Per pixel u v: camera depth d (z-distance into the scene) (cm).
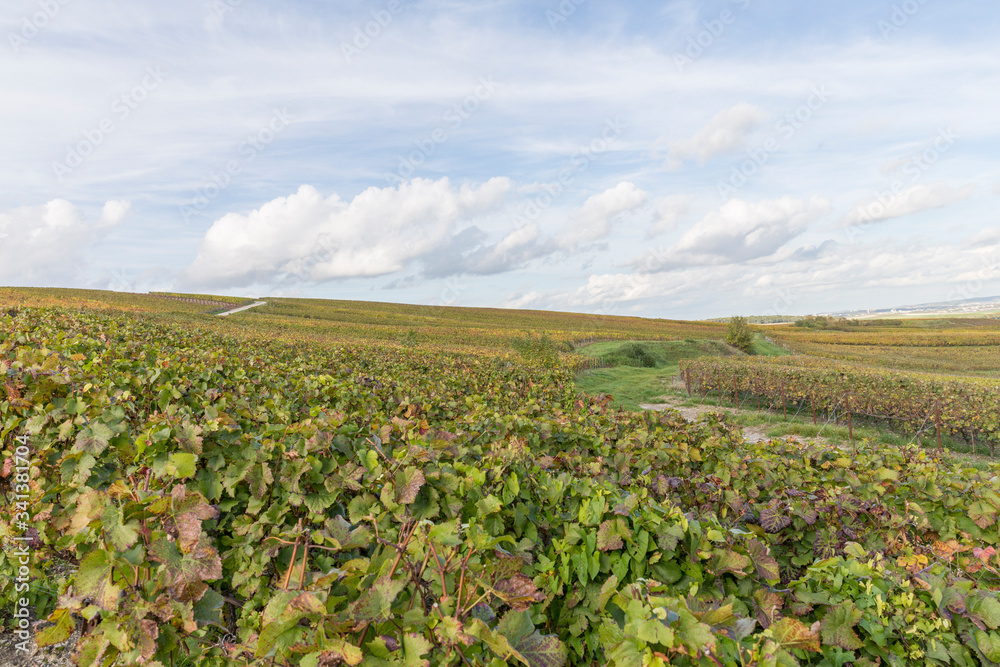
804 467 460
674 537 224
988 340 7769
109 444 265
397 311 10938
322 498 240
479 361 1783
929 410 1293
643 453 453
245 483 269
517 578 176
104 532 164
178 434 255
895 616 208
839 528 329
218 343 1373
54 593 278
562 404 989
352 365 1165
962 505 373
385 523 231
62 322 1109
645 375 2844
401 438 326
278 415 382
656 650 153
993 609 204
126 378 420
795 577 323
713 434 570
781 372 1795
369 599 156
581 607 220
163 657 157
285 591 157
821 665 203
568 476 301
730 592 233
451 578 178
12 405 285
